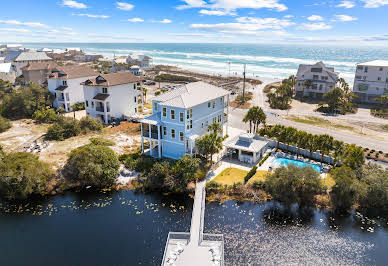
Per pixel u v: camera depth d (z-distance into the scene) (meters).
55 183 38.03
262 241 27.98
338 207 33.66
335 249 27.09
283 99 79.88
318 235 28.97
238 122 64.56
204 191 35.12
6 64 115.00
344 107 73.56
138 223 30.73
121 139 52.75
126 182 38.81
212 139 39.47
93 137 53.25
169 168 38.22
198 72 166.12
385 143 49.91
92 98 63.69
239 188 35.78
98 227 30.23
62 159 43.28
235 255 26.08
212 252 25.08
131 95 68.19
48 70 95.19
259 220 31.16
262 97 92.44
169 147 43.75
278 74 156.50
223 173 39.75
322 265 25.16
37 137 53.69
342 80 86.06
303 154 46.16
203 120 45.97
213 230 29.41
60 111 71.62
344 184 32.94
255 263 25.25
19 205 34.59
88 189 37.78
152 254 26.34
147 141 51.69
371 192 32.91
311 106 78.88
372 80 79.31
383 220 31.53
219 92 49.72
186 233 26.73
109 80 62.84
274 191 34.22
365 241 28.19
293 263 25.34
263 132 52.31
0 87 85.06
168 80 132.62
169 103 41.19
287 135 45.00
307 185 34.25
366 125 60.44
